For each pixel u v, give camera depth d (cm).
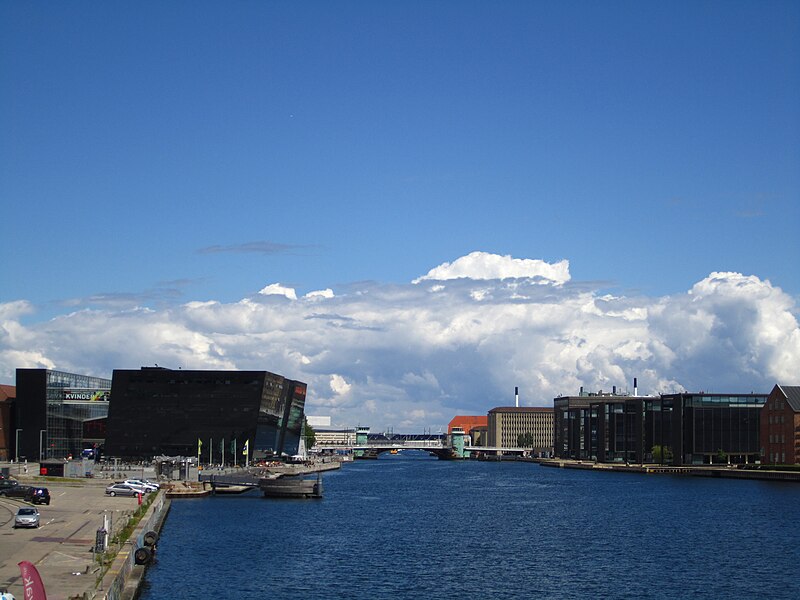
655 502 18938
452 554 11194
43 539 9012
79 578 6919
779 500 19200
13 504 12588
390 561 10562
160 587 8556
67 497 14450
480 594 8738
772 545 12088
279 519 14712
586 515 16212
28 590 4769
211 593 8394
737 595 8800
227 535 12450
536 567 10275
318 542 12031
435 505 18375
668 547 11919
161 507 14088
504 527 14225
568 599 8562
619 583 9350
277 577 9325
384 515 16012
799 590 9044
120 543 8662
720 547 11906
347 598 8419
